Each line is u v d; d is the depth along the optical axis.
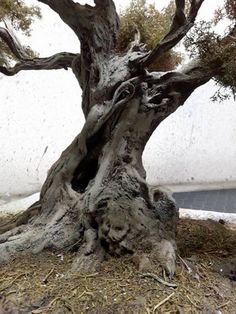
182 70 0.18
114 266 0.15
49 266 0.15
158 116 0.18
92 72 0.18
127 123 0.17
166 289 0.14
